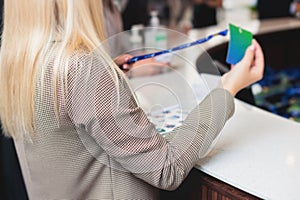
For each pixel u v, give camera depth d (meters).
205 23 3.25
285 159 1.22
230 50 1.38
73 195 1.22
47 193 1.26
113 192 1.18
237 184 1.12
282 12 3.42
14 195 1.96
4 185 1.95
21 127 1.16
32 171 1.26
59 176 1.19
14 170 1.92
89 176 1.17
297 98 2.78
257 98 2.71
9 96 1.16
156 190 1.27
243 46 1.36
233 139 1.34
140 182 1.18
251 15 3.56
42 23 1.06
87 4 1.09
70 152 1.13
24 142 1.21
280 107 2.69
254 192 1.08
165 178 1.08
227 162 1.21
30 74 1.07
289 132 1.39
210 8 3.25
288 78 2.91
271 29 2.87
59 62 1.03
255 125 1.44
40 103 1.07
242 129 1.41
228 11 3.56
